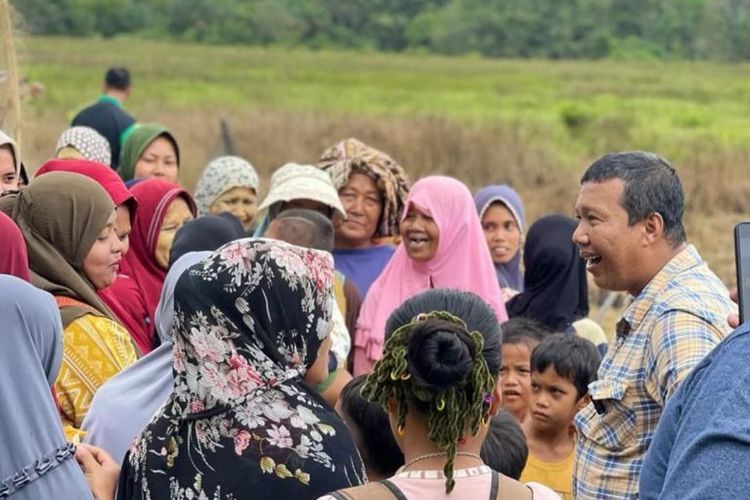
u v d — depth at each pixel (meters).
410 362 3.51
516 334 6.89
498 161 32.59
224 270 4.09
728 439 3.10
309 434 4.04
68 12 83.69
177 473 4.03
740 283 4.16
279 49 88.38
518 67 77.25
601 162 4.82
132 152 10.05
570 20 91.69
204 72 64.00
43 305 4.11
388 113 44.72
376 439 4.56
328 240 6.98
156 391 4.62
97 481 4.24
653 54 88.12
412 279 7.48
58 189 5.49
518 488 3.60
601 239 4.75
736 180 27.89
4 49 9.91
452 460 3.51
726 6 88.50
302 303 4.13
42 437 4.00
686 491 3.11
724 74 72.00
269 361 4.09
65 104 41.72
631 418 4.66
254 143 35.03
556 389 6.19
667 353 4.52
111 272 5.63
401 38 95.00
